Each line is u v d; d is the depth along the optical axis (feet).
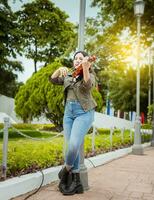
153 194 19.93
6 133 18.38
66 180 18.72
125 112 179.52
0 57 82.99
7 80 130.31
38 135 55.93
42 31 119.14
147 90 171.42
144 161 37.58
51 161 23.84
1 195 16.60
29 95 60.85
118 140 47.29
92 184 22.08
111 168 30.48
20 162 20.47
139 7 49.67
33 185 19.54
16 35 80.53
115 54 79.20
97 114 98.27
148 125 110.22
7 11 80.18
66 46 122.01
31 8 119.14
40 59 127.13
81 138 17.85
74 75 18.39
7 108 112.06
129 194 19.62
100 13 72.74
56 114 59.06
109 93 171.42
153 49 75.20
